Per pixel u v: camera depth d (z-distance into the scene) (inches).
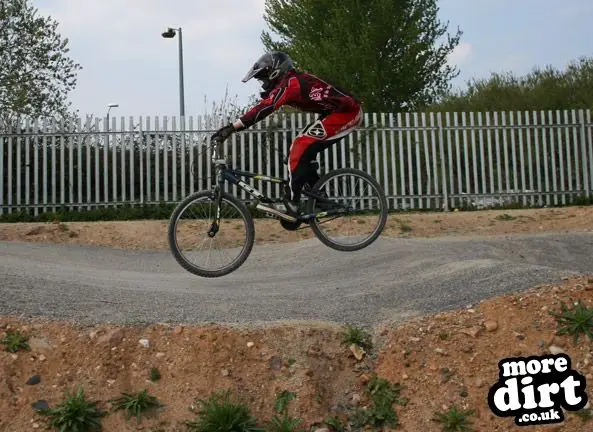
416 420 181.8
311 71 709.3
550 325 200.4
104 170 505.7
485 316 209.5
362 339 206.4
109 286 266.7
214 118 517.3
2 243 400.5
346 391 192.7
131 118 513.7
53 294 233.3
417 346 200.2
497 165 542.9
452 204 535.8
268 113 227.6
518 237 410.6
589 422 177.3
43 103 685.3
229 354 193.9
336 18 718.5
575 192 548.1
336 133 232.7
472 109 714.2
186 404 180.5
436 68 737.6
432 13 746.2
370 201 254.7
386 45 721.0
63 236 430.9
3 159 505.4
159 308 225.3
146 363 190.1
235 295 261.3
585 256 367.6
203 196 238.4
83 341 193.8
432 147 536.7
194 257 247.0
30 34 684.1
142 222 460.8
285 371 192.7
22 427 169.5
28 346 190.1
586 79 726.5
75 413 171.3
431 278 269.1
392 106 717.3
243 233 274.2
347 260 348.8
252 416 179.8
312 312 230.2
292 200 238.5
